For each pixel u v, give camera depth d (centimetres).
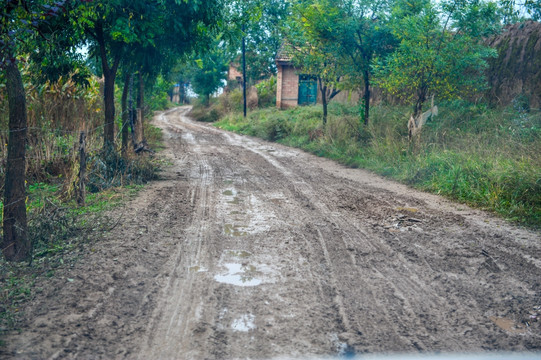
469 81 1205
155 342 321
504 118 1164
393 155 1190
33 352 299
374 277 454
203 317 360
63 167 911
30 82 1027
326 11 1410
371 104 1928
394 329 348
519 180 768
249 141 2023
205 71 4388
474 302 400
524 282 445
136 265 470
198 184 955
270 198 827
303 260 499
